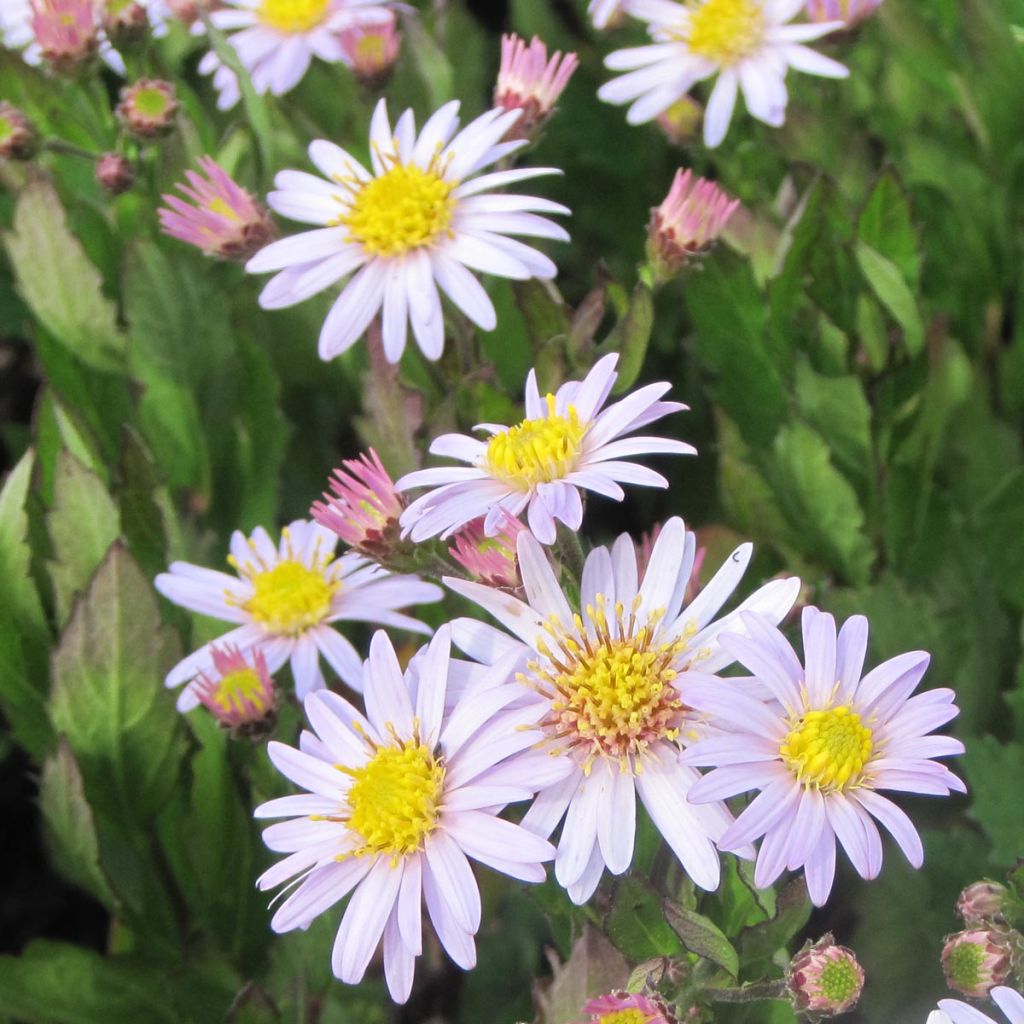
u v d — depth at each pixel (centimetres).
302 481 49
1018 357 46
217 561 45
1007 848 38
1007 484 43
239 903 42
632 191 53
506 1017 42
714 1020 35
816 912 41
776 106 43
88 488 41
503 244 39
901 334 43
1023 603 44
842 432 42
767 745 32
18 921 50
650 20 44
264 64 46
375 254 40
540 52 42
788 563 44
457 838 33
